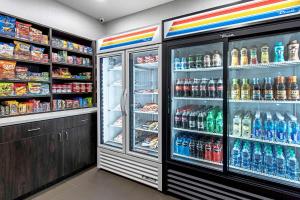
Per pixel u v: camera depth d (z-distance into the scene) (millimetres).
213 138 2330
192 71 2449
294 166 1735
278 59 1794
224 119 1920
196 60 2234
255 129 1905
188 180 2156
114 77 3324
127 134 2709
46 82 2973
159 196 2301
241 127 1995
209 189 2016
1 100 2635
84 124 3074
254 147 2018
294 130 1720
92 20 4027
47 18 3121
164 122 2309
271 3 1645
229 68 2041
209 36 1954
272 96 1799
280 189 1651
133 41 2576
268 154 1850
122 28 4074
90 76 3801
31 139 2326
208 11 1967
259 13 1693
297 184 1636
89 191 2426
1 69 2412
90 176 2852
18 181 2197
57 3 3295
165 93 2279
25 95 2676
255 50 1909
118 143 3080
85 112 3096
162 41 2281
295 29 1557
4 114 2451
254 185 1761
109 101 3240
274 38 1991
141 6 3580
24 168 2254
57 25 3289
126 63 2680
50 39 2986
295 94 1706
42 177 2449
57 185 2584
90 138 3189
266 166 1859
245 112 2219
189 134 2508
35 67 3041
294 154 1815
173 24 2191
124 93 2697
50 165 2547
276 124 1801
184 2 3297
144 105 2891
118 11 3783
